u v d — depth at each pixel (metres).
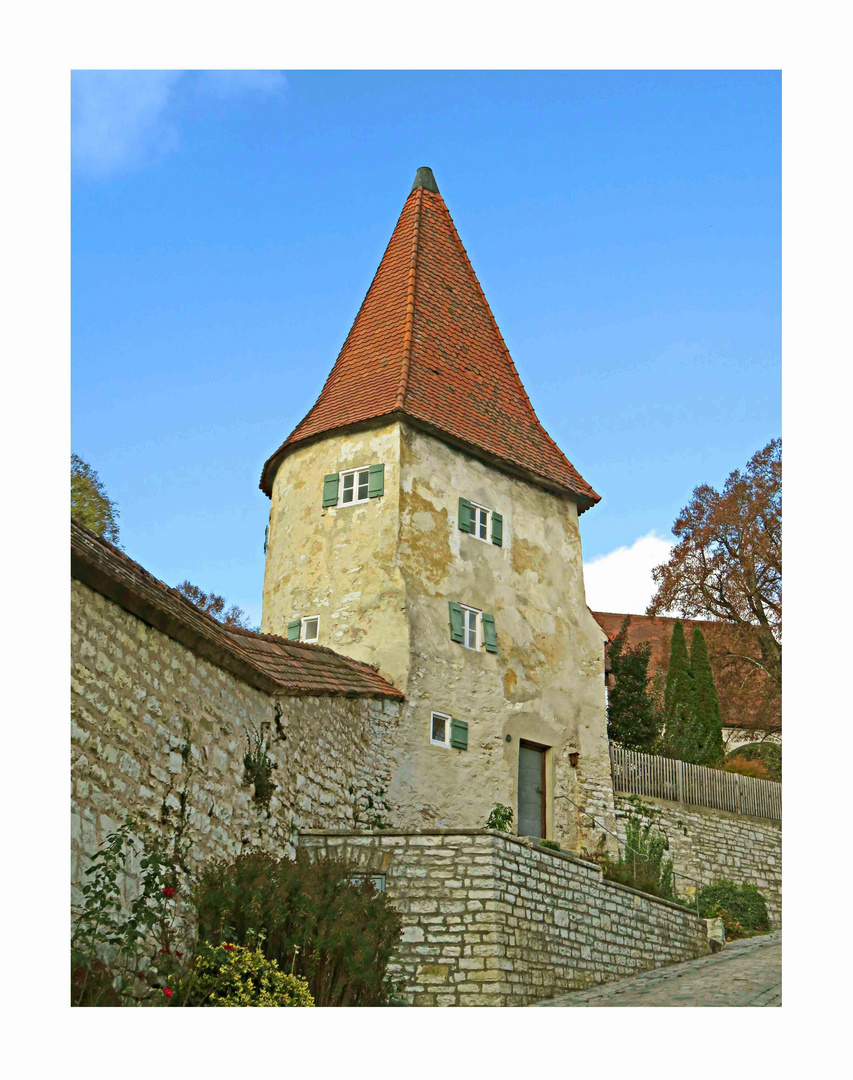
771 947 21.53
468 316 28.44
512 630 24.86
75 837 10.68
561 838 24.34
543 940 16.56
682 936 20.81
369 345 26.67
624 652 35.91
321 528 24.41
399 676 22.11
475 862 15.85
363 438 24.52
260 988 11.75
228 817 14.01
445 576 23.80
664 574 43.28
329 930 13.13
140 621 12.38
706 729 35.12
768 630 41.31
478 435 25.61
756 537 41.38
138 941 11.44
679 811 26.98
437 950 15.44
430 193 30.31
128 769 11.80
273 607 24.81
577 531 27.56
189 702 13.34
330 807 17.84
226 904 12.53
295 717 16.81
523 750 24.45
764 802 29.06
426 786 21.72
